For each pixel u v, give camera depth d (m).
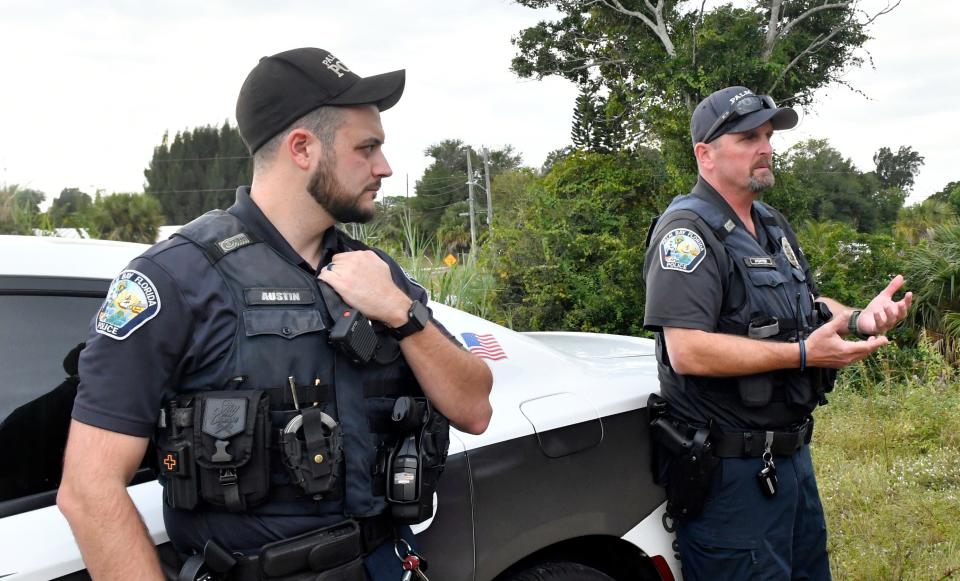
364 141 1.33
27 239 1.66
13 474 1.41
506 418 1.88
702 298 2.05
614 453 2.07
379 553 1.40
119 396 1.16
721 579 2.13
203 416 1.17
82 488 1.14
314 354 1.27
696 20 14.02
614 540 2.09
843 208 37.75
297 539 1.24
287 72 1.29
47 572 1.33
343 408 1.29
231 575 1.24
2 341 1.46
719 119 2.18
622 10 15.18
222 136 29.97
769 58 13.10
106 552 1.14
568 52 17.06
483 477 1.79
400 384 1.43
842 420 5.23
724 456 2.09
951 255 8.66
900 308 2.07
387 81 1.34
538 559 1.96
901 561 2.99
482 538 1.77
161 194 29.45
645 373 2.34
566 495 1.94
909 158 63.84
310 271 1.34
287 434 1.21
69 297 1.55
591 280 10.05
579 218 10.70
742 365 2.01
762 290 2.12
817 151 35.97
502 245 10.38
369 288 1.32
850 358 1.99
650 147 11.65
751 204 2.32
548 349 2.20
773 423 2.10
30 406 1.46
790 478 2.15
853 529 3.35
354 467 1.30
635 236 10.43
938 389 5.82
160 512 1.47
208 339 1.21
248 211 1.31
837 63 14.70
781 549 2.15
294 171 1.31
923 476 4.05
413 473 1.35
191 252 1.24
